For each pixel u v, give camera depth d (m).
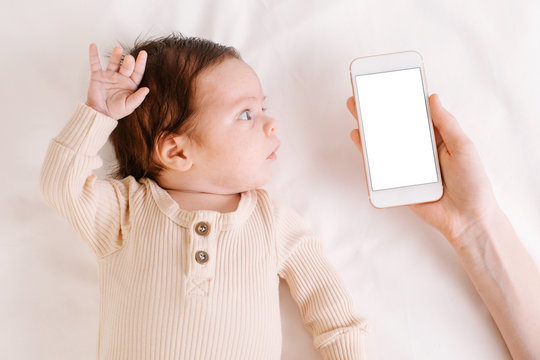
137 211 0.98
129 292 0.93
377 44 1.20
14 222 1.13
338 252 1.16
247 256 0.97
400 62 1.09
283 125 1.19
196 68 0.99
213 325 0.91
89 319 1.13
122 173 1.10
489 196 1.05
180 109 0.98
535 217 1.15
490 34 1.19
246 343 0.94
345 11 1.20
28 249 1.13
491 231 1.08
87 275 1.14
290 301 1.15
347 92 1.19
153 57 1.02
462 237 1.09
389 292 1.14
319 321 1.04
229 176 1.01
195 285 0.92
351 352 1.00
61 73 1.17
